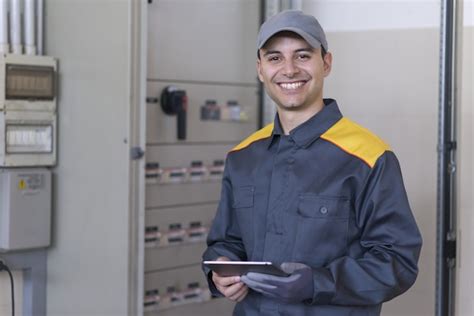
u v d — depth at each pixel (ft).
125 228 8.85
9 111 8.23
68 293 8.96
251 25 10.96
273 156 5.72
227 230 6.04
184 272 10.34
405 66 8.96
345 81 9.72
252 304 5.63
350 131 5.56
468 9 8.23
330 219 5.29
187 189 10.29
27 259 8.65
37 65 8.45
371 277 5.11
